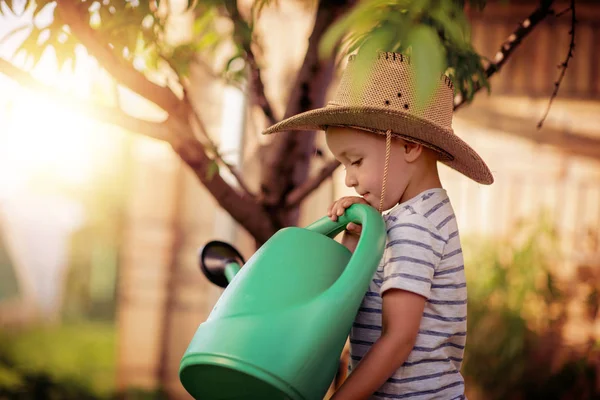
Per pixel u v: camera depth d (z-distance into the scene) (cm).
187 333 439
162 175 439
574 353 402
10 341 539
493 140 434
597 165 424
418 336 135
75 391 480
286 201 208
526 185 432
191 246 439
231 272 161
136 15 166
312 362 118
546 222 410
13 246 639
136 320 440
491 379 399
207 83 402
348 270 122
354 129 136
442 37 164
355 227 146
